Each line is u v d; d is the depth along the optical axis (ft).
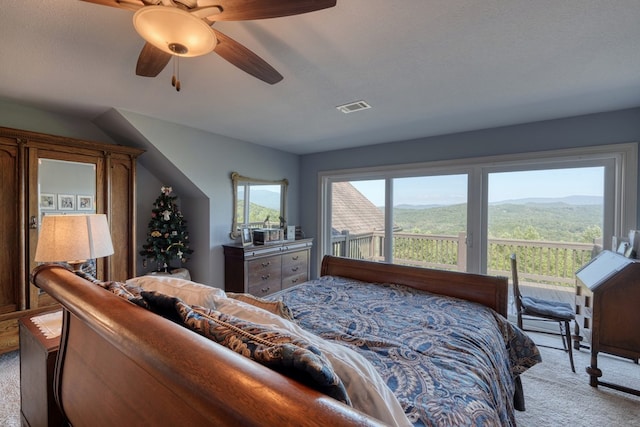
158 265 12.53
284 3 3.44
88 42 5.51
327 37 5.31
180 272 11.70
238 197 12.86
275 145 14.02
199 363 1.86
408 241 13.10
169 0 3.49
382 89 7.56
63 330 4.19
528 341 6.02
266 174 14.28
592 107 8.73
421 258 12.77
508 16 4.70
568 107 8.75
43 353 4.41
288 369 2.02
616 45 5.49
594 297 6.95
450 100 8.29
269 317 3.54
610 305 6.79
